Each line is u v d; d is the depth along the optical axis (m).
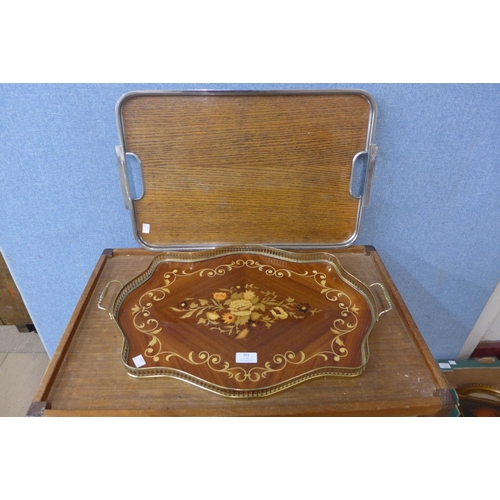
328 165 0.85
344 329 0.71
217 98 0.76
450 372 1.30
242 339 0.69
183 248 0.94
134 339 0.69
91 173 0.88
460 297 1.17
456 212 0.98
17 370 1.34
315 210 0.91
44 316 1.15
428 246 1.05
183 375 0.61
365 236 1.02
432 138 0.86
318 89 0.76
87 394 0.61
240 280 0.83
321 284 0.82
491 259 1.08
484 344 1.38
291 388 0.62
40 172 0.87
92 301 0.79
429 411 0.60
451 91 0.80
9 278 1.27
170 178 0.85
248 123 0.79
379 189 0.93
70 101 0.78
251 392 0.59
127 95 0.75
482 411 1.15
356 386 0.62
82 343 0.70
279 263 0.88
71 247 1.00
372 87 0.79
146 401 0.60
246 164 0.84
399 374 0.65
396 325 0.74
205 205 0.89
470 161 0.89
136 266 0.90
